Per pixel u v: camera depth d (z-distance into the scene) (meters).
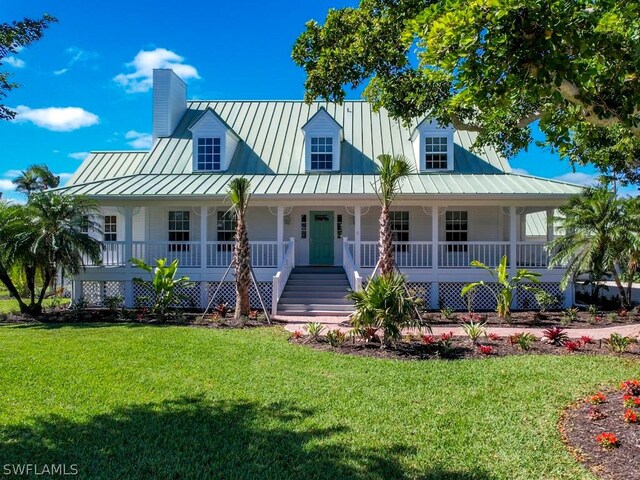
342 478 4.11
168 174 17.92
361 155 18.75
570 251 13.98
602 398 5.89
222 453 4.61
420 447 4.72
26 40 5.65
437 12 4.76
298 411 5.75
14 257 13.52
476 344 9.62
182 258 17.92
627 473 4.06
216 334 10.88
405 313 9.27
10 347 9.34
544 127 5.82
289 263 16.44
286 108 21.42
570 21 4.09
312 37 10.88
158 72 19.97
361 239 18.44
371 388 6.70
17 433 5.07
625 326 12.27
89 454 4.58
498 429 5.16
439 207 17.91
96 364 7.99
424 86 10.29
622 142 9.34
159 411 5.74
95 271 15.99
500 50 4.20
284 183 16.53
